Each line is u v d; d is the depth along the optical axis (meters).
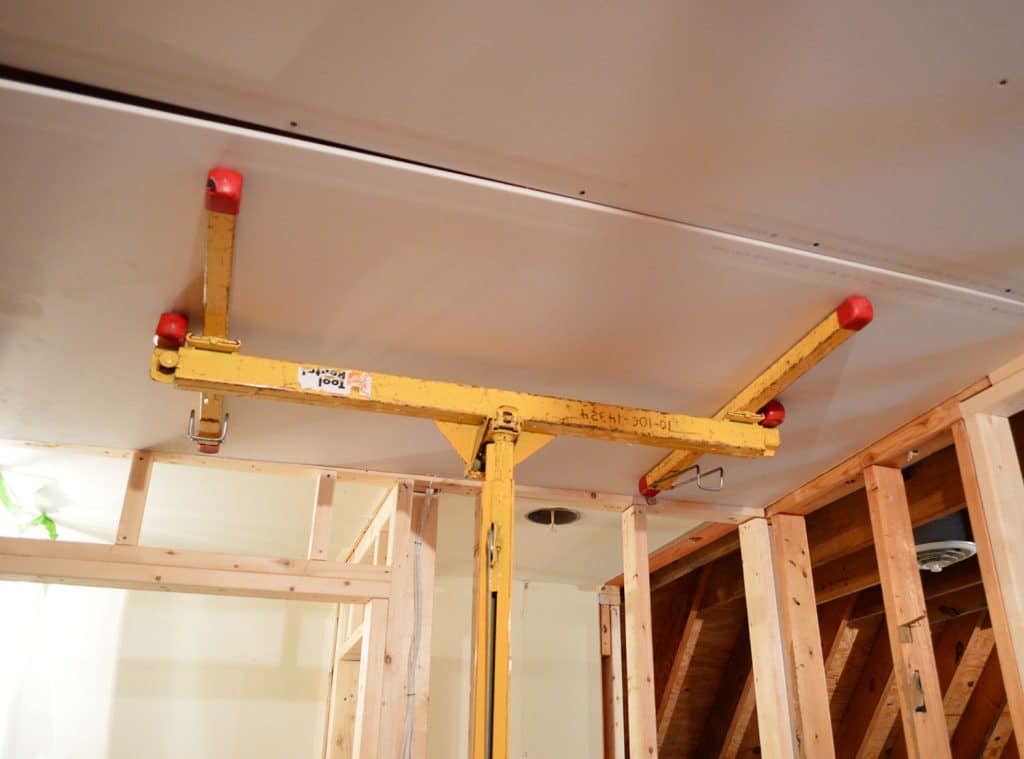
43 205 1.87
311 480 3.54
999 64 1.54
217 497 3.78
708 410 2.79
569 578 4.93
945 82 1.57
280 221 1.93
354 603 3.13
